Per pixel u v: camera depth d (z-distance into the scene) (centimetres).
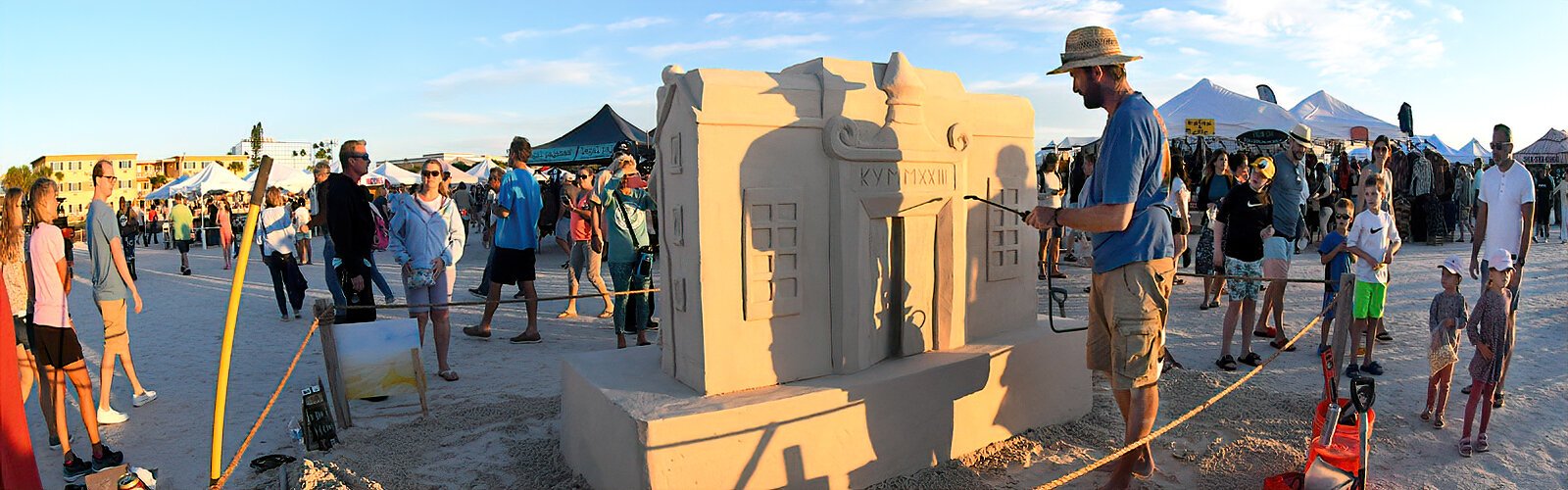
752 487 384
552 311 996
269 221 963
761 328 406
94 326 966
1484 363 457
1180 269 1293
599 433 409
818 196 417
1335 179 1666
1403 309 906
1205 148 2039
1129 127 386
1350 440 372
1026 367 495
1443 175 1606
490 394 612
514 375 671
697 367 398
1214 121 2131
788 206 407
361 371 538
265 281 1433
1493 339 452
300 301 995
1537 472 437
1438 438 489
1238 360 684
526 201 789
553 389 626
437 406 582
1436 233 1585
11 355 327
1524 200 596
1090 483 433
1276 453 459
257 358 758
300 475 431
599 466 413
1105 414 539
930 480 429
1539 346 718
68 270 474
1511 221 603
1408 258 1383
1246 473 438
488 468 465
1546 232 1734
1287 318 870
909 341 462
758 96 393
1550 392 575
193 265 1845
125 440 524
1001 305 516
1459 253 1420
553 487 437
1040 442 487
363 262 655
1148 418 406
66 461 468
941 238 467
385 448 495
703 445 370
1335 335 392
